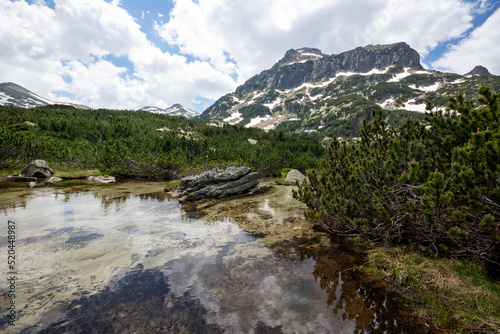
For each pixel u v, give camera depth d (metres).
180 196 12.52
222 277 4.48
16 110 57.84
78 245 5.88
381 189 5.89
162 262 5.09
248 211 9.88
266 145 46.38
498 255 4.21
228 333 3.00
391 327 3.12
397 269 4.53
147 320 3.24
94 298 3.73
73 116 64.81
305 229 7.51
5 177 18.17
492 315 3.25
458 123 5.17
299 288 4.10
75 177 19.70
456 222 4.27
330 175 7.89
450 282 4.03
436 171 4.11
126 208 9.90
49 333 2.94
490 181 3.84
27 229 6.93
